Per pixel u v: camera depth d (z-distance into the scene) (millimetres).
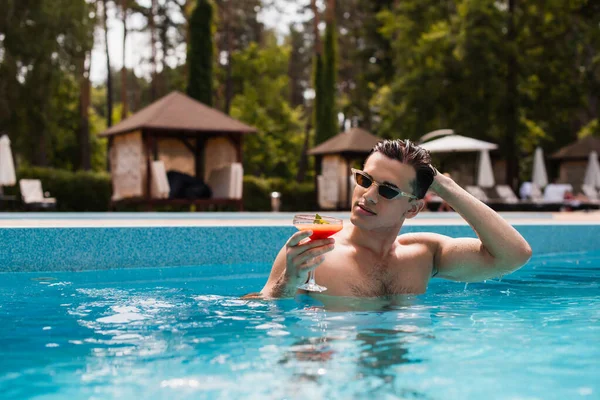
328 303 2709
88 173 18812
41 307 2812
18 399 1448
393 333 2154
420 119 23609
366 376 1617
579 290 3475
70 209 18297
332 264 2824
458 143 17297
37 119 23703
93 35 24516
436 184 2826
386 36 28188
